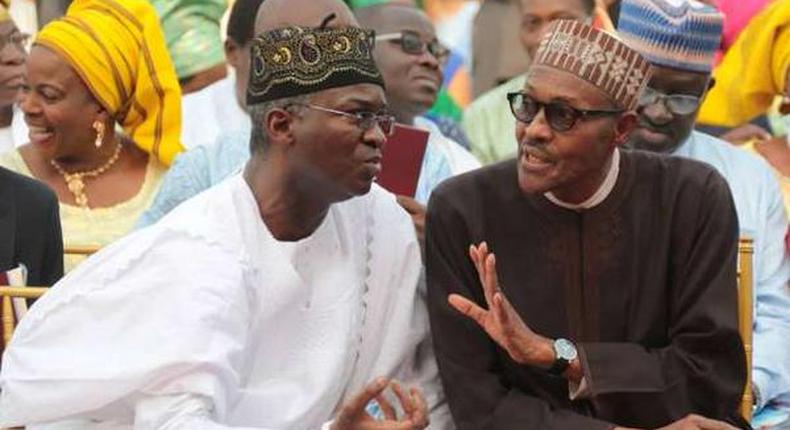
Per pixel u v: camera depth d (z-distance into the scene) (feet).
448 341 20.15
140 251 18.80
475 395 20.03
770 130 30.48
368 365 19.92
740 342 19.92
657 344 20.13
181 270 18.66
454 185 20.39
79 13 25.09
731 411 20.21
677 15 23.17
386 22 26.48
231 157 23.13
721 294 19.93
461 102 35.68
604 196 20.02
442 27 36.45
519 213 20.18
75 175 25.17
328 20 19.01
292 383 19.26
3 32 25.44
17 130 27.09
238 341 18.74
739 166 24.97
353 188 19.08
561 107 19.39
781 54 27.30
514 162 20.39
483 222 20.22
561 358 19.53
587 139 19.45
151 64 25.27
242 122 28.04
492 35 33.63
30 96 24.71
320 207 19.25
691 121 23.52
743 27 28.09
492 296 18.90
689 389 19.85
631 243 20.04
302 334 19.35
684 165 20.25
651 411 19.74
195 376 18.35
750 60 27.58
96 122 24.91
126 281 18.78
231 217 19.04
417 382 20.52
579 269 20.08
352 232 19.77
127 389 18.44
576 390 19.74
